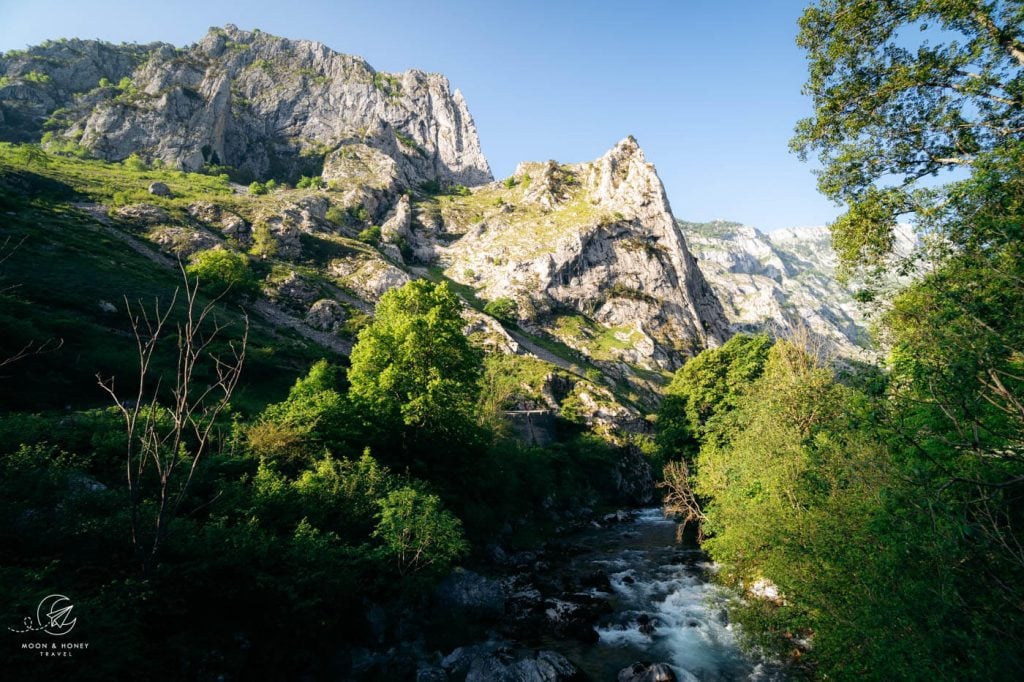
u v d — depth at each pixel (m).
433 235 182.12
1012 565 8.09
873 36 14.01
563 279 154.75
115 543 11.91
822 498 15.74
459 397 31.08
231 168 180.12
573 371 109.94
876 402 10.18
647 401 114.44
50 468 13.10
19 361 28.66
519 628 18.50
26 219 64.62
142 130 171.75
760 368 41.12
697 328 159.50
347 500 19.27
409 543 18.17
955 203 9.41
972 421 7.95
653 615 20.36
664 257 170.00
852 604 11.72
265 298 88.06
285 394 47.66
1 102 171.25
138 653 10.04
